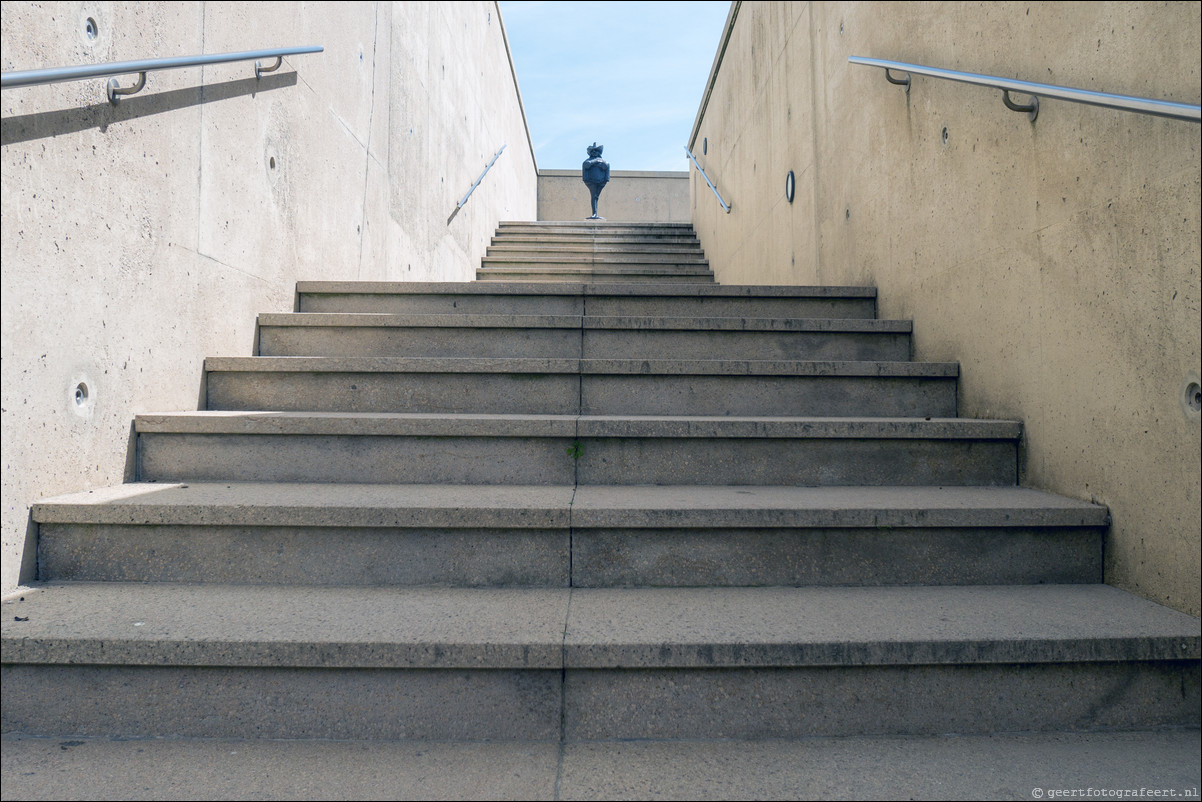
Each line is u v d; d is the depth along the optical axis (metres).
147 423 2.00
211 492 1.86
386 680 1.38
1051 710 1.42
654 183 13.34
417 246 4.84
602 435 2.09
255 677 1.38
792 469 2.12
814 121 4.15
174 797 1.17
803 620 1.50
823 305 3.26
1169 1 1.52
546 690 1.39
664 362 2.46
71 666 1.37
